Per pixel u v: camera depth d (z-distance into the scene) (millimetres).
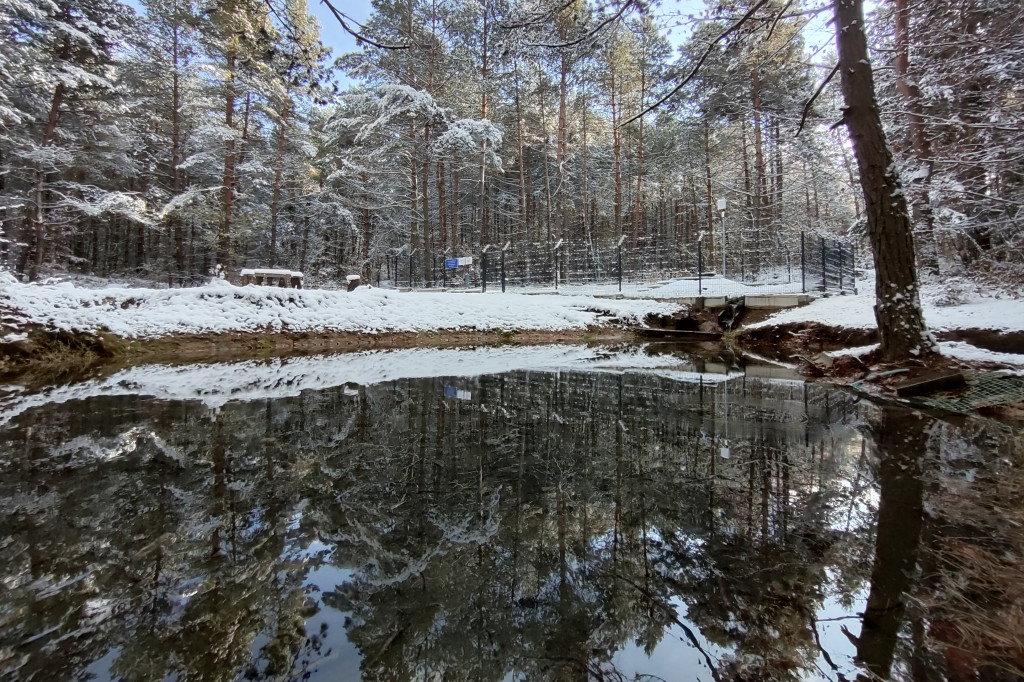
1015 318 6094
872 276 15375
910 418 3666
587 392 4840
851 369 5652
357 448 2908
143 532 1759
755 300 11773
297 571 1504
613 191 25188
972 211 8180
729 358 8047
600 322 11938
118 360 7516
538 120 22969
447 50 17031
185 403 4266
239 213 16578
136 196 16016
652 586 1430
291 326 9555
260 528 1806
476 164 18797
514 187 27328
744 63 6195
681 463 2617
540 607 1331
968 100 7891
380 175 20031
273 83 14883
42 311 7484
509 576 1489
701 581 1449
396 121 17188
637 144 23484
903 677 1036
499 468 2535
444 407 4133
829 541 1685
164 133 19844
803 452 2814
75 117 15727
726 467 2545
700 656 1126
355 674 1063
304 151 18156
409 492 2186
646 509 1992
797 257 16906
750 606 1323
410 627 1241
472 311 11469
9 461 2611
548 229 20109
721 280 14750
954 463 2551
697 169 21938
